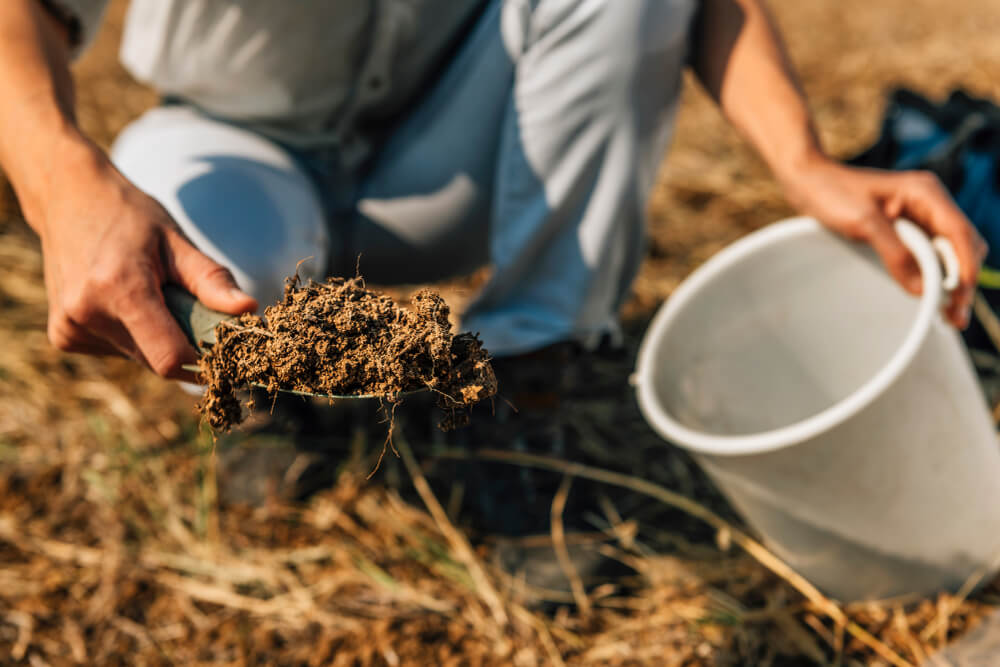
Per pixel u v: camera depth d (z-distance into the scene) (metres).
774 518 1.16
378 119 1.38
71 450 1.57
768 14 1.31
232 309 0.81
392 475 1.53
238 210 1.15
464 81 1.27
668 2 1.16
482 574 1.35
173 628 1.28
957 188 1.72
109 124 2.75
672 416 1.24
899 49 3.22
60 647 1.25
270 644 1.26
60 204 0.86
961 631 1.19
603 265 1.27
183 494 1.50
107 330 0.86
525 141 1.22
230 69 1.26
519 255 1.26
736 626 1.26
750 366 1.35
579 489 1.45
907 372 1.02
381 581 1.35
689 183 2.41
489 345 1.30
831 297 1.30
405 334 0.77
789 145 1.23
